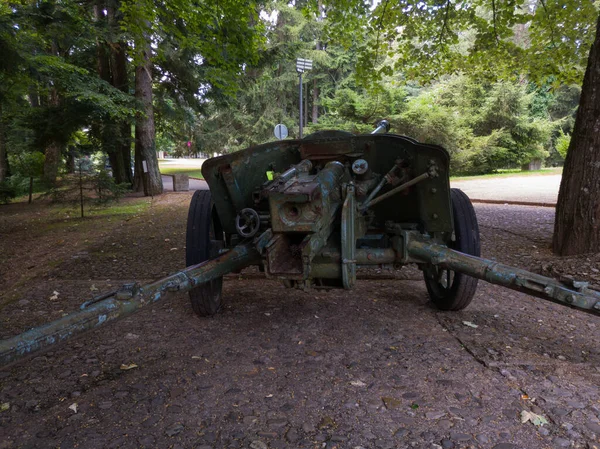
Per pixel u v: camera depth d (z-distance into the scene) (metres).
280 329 3.58
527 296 4.37
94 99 14.78
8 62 9.70
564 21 8.28
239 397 2.56
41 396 2.62
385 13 8.65
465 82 24.98
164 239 8.06
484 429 2.21
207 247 3.80
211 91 19.59
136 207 13.98
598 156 5.31
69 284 5.20
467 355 3.02
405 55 9.24
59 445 2.16
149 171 17.95
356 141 3.51
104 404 2.52
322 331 3.52
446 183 3.31
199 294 3.71
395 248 3.35
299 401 2.50
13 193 17.69
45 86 15.54
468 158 24.39
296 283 3.03
